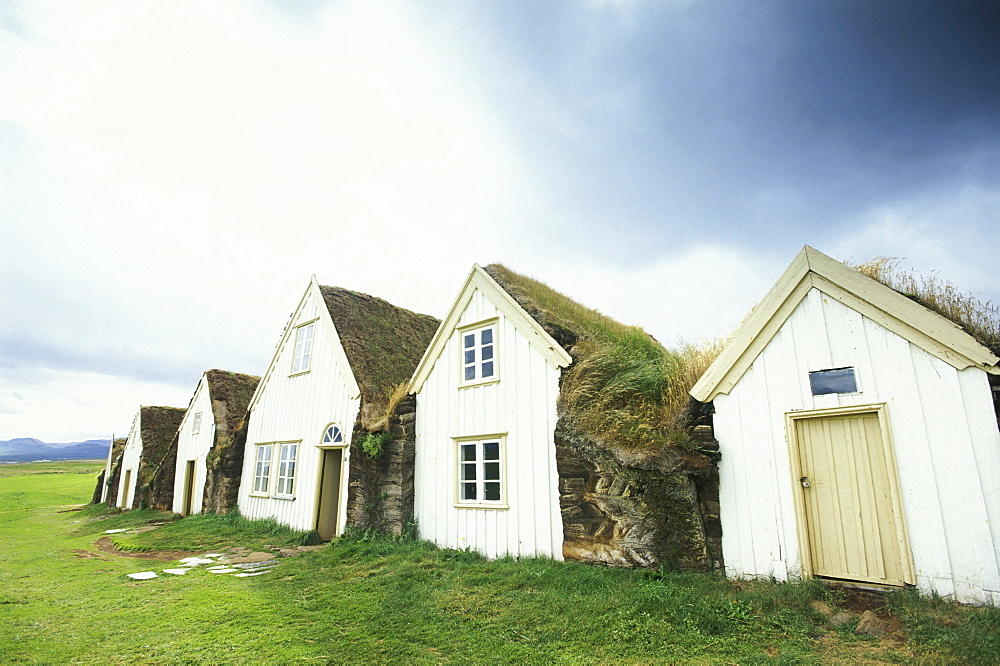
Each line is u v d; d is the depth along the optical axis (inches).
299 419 684.1
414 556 443.2
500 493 456.1
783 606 271.4
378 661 236.1
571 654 236.1
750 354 345.7
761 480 328.5
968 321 293.9
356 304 717.9
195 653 246.7
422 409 548.1
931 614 244.2
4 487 1935.3
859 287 313.4
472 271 534.3
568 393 421.4
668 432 358.6
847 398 307.9
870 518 293.9
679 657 226.5
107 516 1050.7
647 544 352.5
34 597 358.3
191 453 953.5
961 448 272.2
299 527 622.2
